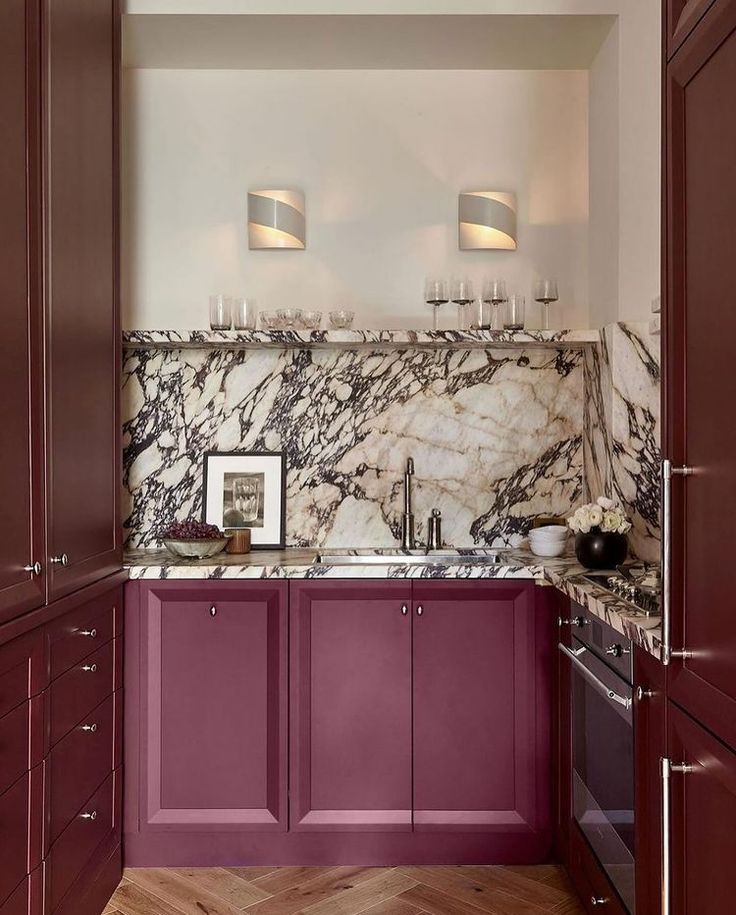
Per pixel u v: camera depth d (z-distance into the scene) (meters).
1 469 1.75
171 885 2.62
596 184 3.16
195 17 2.88
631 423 2.85
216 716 2.74
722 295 1.32
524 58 3.18
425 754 2.75
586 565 2.71
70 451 2.18
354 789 2.74
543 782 2.74
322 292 3.28
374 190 3.28
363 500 3.26
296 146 3.28
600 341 3.00
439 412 3.26
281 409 3.26
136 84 3.28
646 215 2.77
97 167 2.44
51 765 2.03
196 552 2.91
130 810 2.73
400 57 3.18
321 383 3.26
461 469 3.26
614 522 2.67
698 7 1.41
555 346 3.20
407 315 3.28
